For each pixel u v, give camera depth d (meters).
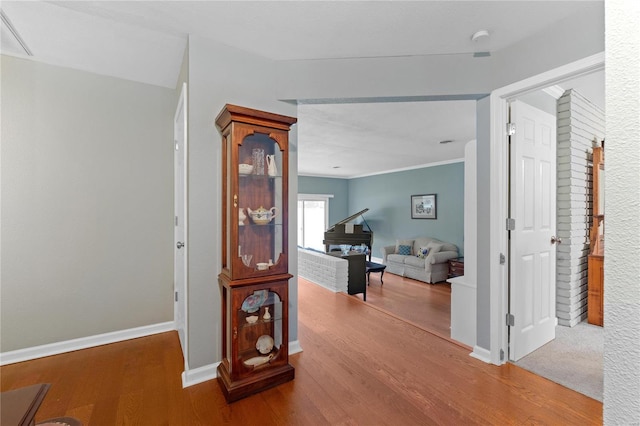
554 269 2.73
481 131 2.33
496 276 2.24
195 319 2.04
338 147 5.32
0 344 2.27
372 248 8.70
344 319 3.19
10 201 2.30
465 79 2.28
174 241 2.94
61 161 2.46
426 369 2.19
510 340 2.31
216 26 1.94
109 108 2.65
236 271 1.90
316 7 1.76
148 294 2.82
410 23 1.91
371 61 2.35
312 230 9.22
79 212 2.53
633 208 0.50
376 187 8.55
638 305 0.49
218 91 2.12
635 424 0.49
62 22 1.91
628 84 0.51
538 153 2.51
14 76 2.31
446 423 1.65
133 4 1.73
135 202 2.76
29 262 2.36
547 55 1.92
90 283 2.57
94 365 2.26
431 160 6.62
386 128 4.12
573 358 2.37
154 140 2.85
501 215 2.23
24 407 0.82
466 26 1.94
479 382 2.03
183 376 2.06
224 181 2.08
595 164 3.30
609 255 0.52
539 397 1.87
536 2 1.71
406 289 5.64
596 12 1.71
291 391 1.93
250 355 2.08
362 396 1.88
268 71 2.33
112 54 2.30
